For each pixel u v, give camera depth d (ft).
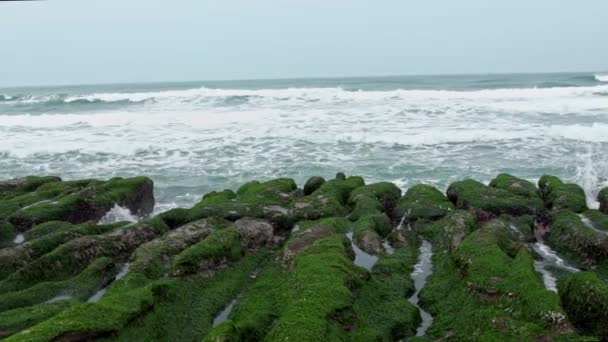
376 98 142.00
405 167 76.02
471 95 145.07
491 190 52.85
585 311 28.53
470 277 32.91
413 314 31.94
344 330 27.86
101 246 40.57
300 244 40.40
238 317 31.32
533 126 98.58
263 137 96.32
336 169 76.54
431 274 38.42
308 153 85.51
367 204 51.29
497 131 93.81
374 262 40.04
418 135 91.40
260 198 52.31
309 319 26.94
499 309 29.40
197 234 42.63
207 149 89.66
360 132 96.32
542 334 25.99
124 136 99.96
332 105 130.82
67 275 37.58
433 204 51.19
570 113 111.65
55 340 24.23
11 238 44.75
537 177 69.00
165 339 29.32
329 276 31.94
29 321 29.07
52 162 84.89
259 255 41.50
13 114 138.62
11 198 57.57
